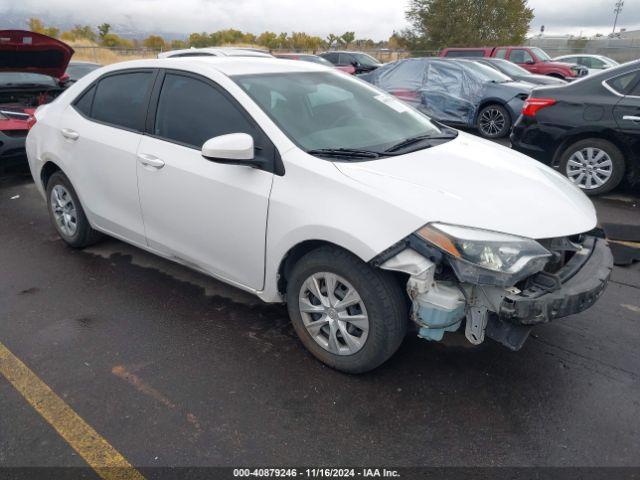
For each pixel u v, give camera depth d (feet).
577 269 8.54
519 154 11.30
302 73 11.59
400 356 9.70
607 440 7.75
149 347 10.05
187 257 11.12
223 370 9.36
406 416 8.22
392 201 7.90
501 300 7.64
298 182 8.80
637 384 8.95
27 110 21.79
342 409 8.38
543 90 20.01
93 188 12.82
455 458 7.45
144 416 8.24
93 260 14.01
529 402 8.52
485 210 7.95
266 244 9.30
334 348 9.09
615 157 18.43
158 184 10.94
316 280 8.99
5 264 13.82
